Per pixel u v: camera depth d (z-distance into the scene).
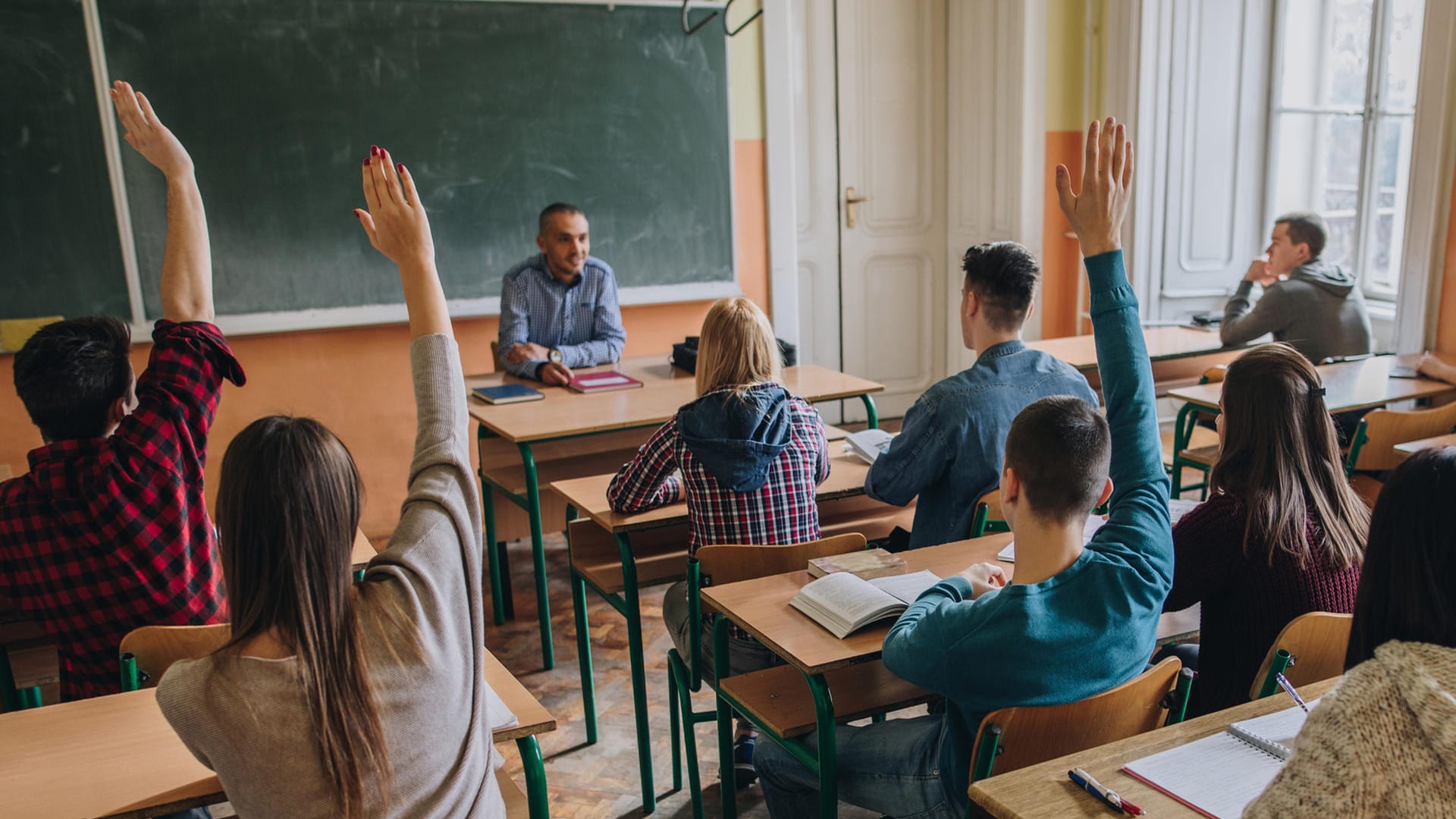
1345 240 4.88
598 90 4.64
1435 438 3.09
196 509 1.81
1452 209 4.00
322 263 4.33
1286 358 1.78
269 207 4.21
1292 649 1.62
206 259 1.85
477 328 4.65
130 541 1.73
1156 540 1.55
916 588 1.92
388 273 4.43
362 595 1.17
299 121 4.20
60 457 1.75
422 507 1.23
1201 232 5.19
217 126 4.08
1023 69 5.23
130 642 1.65
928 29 5.66
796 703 1.96
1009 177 5.43
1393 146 4.57
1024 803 1.26
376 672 1.13
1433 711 0.87
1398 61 4.49
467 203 4.51
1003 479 1.54
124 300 4.07
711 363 2.37
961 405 2.35
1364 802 0.90
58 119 3.88
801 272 5.69
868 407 3.60
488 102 4.47
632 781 2.68
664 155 4.80
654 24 4.68
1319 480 1.79
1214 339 4.31
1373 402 3.34
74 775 1.42
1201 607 1.94
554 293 4.09
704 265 4.97
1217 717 1.44
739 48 4.93
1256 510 1.77
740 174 5.04
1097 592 1.48
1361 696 0.92
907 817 1.75
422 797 1.17
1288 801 0.93
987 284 2.38
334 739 1.10
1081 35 5.34
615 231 4.78
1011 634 1.45
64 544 1.72
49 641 2.31
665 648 3.44
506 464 3.63
